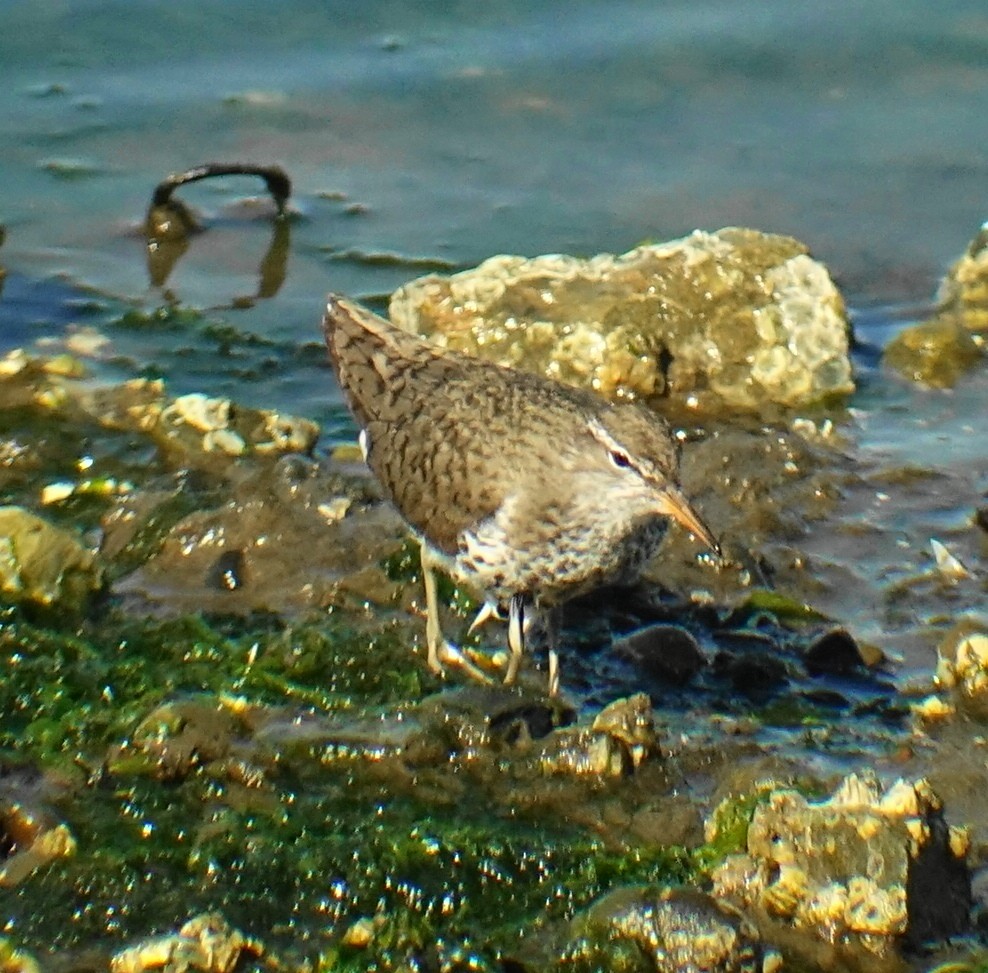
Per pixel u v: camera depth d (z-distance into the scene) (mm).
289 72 20453
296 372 16594
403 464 13133
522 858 10828
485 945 10188
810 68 20578
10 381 15750
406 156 19562
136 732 11492
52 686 12070
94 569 13109
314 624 12906
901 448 15617
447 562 13086
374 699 12266
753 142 19750
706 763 11750
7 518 12953
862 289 17922
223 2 21062
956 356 16797
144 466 14773
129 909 10281
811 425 15883
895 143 19672
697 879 10695
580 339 16062
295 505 14117
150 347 16750
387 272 17906
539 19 21297
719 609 13492
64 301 17328
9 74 20172
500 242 18328
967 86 20344
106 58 20516
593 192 19047
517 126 19953
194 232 18422
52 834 10648
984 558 14148
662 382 16156
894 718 12289
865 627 13328
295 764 11516
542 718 12000
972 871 10766
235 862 10633
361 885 10539
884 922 10109
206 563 13555
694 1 21375
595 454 12414
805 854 10305
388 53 20781
